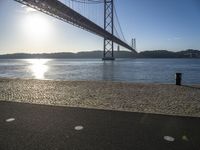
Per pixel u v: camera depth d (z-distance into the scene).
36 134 3.57
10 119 4.34
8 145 3.20
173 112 5.25
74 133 3.60
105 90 8.86
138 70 34.28
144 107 5.77
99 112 4.82
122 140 3.33
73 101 6.58
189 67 43.59
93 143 3.24
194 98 7.08
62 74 27.33
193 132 3.62
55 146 3.16
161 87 9.74
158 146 3.13
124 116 4.50
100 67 43.78
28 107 5.29
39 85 10.70
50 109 5.10
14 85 10.80
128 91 8.59
